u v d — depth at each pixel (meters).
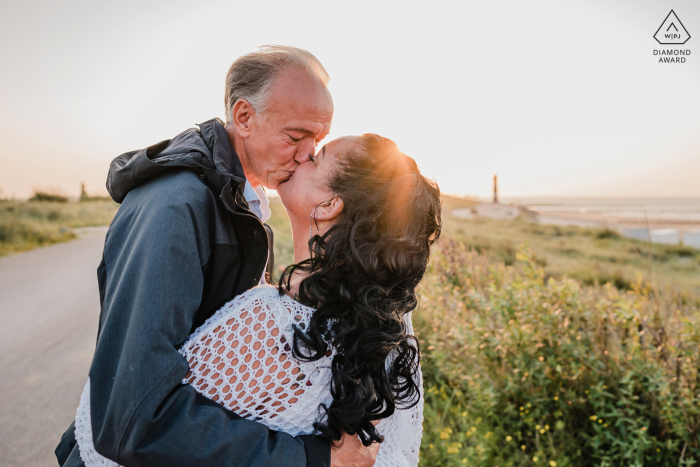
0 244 12.62
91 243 14.11
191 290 1.05
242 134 1.33
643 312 2.80
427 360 3.30
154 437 0.92
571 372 2.66
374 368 1.11
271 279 1.67
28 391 3.63
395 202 1.17
